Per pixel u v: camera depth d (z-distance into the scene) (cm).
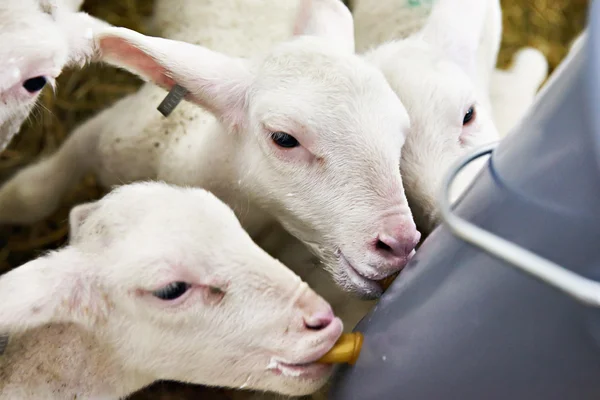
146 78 94
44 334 82
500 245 63
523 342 66
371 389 75
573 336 64
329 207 87
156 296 80
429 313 71
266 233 100
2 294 78
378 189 85
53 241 115
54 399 83
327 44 90
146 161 107
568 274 61
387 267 85
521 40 148
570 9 153
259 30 116
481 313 67
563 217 62
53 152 117
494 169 68
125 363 84
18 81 83
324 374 81
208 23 116
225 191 97
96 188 118
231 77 92
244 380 83
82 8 129
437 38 97
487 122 98
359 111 86
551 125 63
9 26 82
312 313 80
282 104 87
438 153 90
